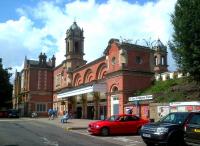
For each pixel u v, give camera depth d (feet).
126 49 128.06
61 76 205.26
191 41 79.36
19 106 246.27
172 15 85.92
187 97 99.81
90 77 161.07
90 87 136.26
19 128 90.99
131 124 77.36
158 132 52.03
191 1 80.89
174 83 118.42
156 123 54.95
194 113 50.80
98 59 149.59
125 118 77.61
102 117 141.59
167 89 114.93
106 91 136.05
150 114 102.06
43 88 224.94
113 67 132.98
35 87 222.89
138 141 64.23
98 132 74.43
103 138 69.51
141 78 129.70
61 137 67.77
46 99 224.74
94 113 149.28
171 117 55.93
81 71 170.91
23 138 63.93
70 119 152.15
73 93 156.35
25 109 228.22
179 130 51.85
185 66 81.10
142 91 127.44
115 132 75.61
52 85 228.02
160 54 233.35
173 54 85.10
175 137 51.57
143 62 131.54
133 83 127.34
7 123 114.52
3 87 218.18
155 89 121.08
